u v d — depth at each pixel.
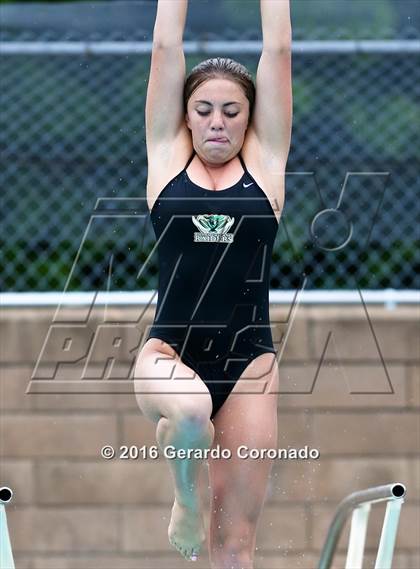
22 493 24.06
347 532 24.06
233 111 16.11
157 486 24.11
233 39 24.48
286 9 16.41
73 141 24.86
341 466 24.08
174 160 16.41
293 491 24.03
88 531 24.05
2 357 24.14
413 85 24.91
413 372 24.14
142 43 23.91
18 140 24.88
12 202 24.89
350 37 25.02
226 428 16.25
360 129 24.83
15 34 24.50
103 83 24.89
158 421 15.51
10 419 24.11
